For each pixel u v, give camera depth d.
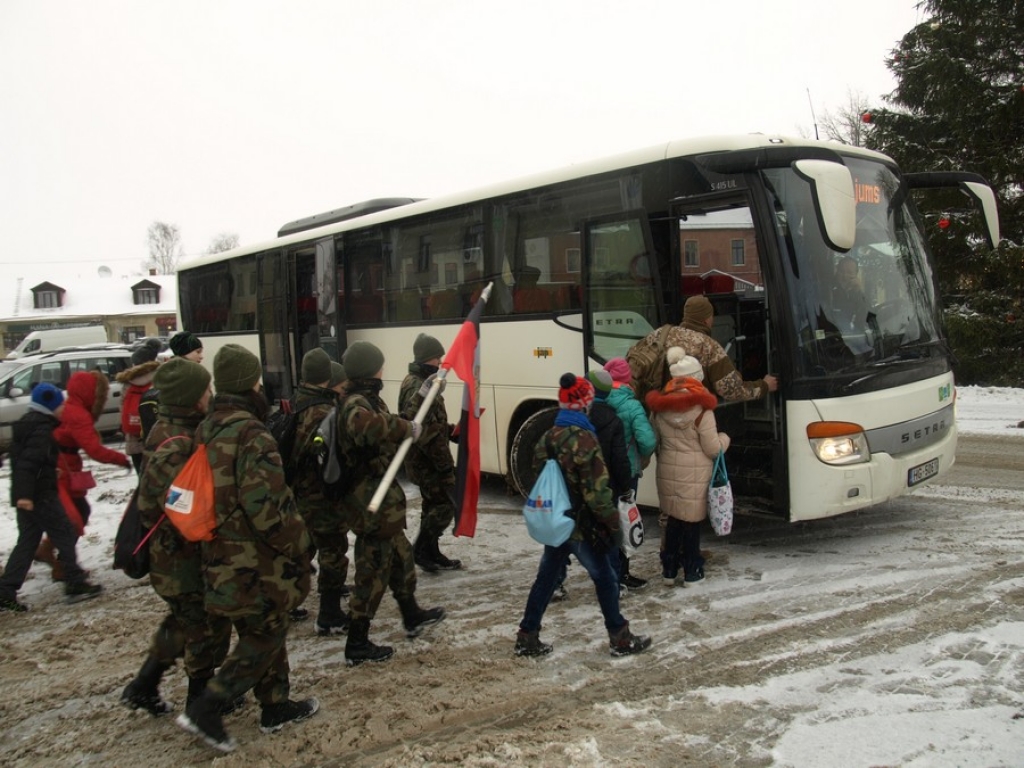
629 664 4.63
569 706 4.20
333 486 4.77
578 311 7.57
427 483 6.48
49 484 6.45
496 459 8.55
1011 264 17.36
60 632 5.89
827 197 5.45
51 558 7.08
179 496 3.79
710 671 4.46
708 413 5.54
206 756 4.00
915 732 3.66
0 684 5.02
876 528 6.98
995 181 18.00
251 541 3.85
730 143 6.47
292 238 11.87
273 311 12.42
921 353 6.75
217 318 14.24
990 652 4.41
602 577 4.66
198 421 4.39
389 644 5.20
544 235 7.89
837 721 3.82
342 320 10.77
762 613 5.23
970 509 7.41
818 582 5.72
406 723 4.13
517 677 4.57
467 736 3.97
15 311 64.62
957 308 18.83
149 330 64.94
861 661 4.43
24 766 4.02
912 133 19.64
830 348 6.16
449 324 9.07
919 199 19.23
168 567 4.17
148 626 5.90
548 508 4.56
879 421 6.21
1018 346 18.12
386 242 9.98
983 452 10.14
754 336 6.47
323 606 5.48
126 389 8.14
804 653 4.59
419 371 6.47
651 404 5.66
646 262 6.86
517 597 5.92
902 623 4.90
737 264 6.35
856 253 6.57
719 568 6.20
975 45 18.55
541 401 8.09
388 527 4.86
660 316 6.75
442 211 9.10
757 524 7.46
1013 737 3.56
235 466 3.82
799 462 6.04
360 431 4.62
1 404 14.80
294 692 4.57
